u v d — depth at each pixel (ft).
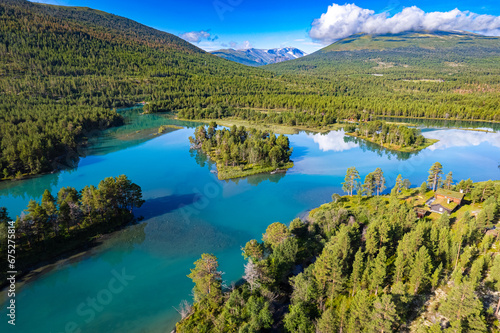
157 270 257.34
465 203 345.72
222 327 178.29
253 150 523.29
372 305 173.06
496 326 167.53
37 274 249.55
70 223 298.56
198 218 349.00
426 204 337.72
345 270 211.82
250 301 186.50
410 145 655.76
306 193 419.13
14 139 525.75
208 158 582.76
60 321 204.03
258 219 347.36
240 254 279.90
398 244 246.68
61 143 576.61
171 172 505.25
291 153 614.75
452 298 170.30
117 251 283.79
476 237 249.55
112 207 330.75
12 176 476.54
